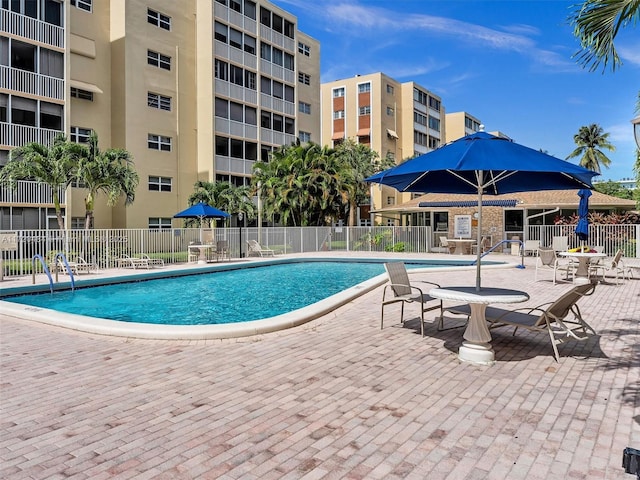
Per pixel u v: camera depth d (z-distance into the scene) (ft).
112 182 69.67
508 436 12.25
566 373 17.58
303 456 11.19
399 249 94.32
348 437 12.19
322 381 16.72
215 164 106.93
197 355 20.30
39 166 65.00
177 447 11.65
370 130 174.19
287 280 58.03
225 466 10.71
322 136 185.78
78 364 19.01
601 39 18.75
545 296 37.37
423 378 17.03
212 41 105.91
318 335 23.93
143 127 95.09
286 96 129.08
